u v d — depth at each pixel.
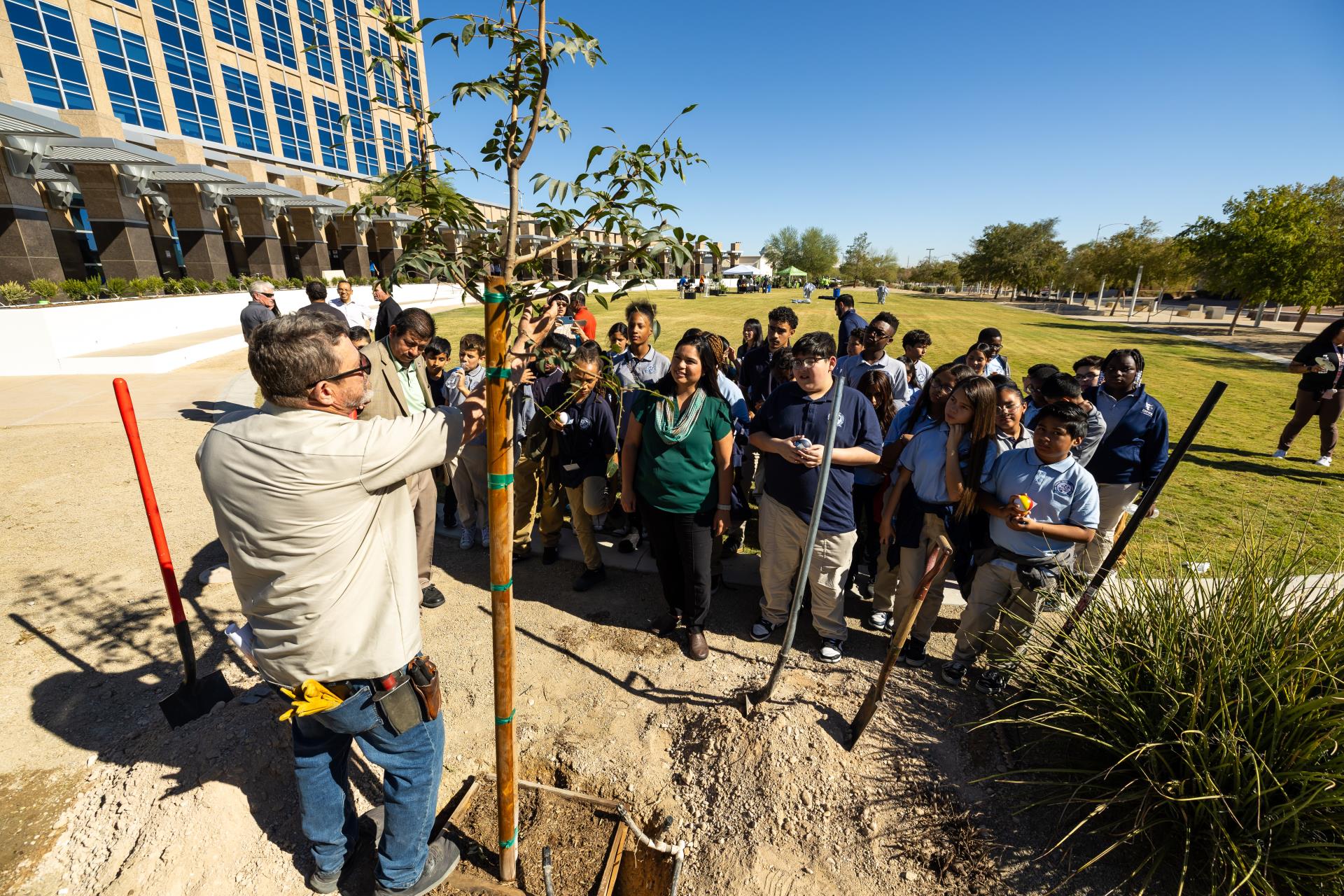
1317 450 8.12
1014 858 2.28
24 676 3.12
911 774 2.60
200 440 6.96
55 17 21.02
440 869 2.20
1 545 4.46
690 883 2.31
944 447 3.07
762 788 2.54
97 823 2.31
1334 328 7.12
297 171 30.94
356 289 23.89
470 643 3.53
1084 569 4.14
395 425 1.64
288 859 2.23
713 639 3.63
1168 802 2.24
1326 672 2.26
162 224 22.14
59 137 13.75
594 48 1.46
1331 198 23.75
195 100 26.41
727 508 3.33
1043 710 2.81
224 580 4.04
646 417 3.23
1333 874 1.94
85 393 9.27
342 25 32.88
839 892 2.21
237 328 16.95
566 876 2.28
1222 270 24.44
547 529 4.47
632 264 1.54
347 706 1.73
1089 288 45.19
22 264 14.00
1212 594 2.84
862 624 3.84
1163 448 3.91
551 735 2.90
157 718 2.85
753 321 6.18
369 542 1.70
